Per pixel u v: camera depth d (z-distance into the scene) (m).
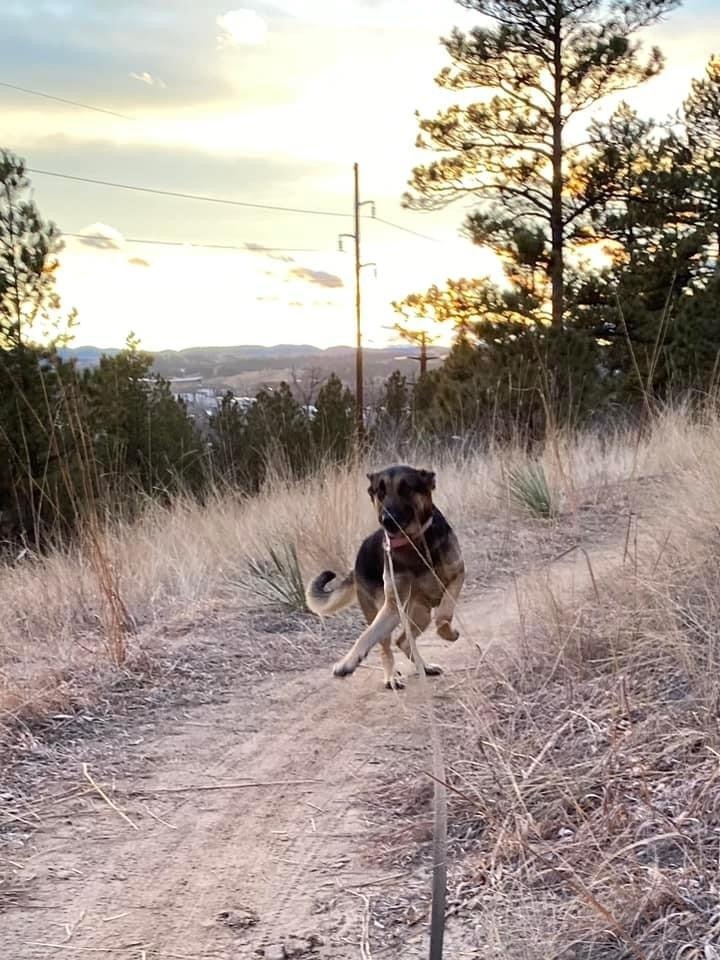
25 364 13.22
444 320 25.22
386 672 6.05
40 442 12.37
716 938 2.92
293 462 12.79
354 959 3.25
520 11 23.62
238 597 8.12
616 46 23.06
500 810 3.98
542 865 3.55
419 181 25.84
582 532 9.10
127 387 18.30
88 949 3.37
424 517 5.77
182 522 10.08
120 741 5.30
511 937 3.17
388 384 25.08
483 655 5.64
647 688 4.71
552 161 25.06
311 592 6.62
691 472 7.73
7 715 5.34
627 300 22.69
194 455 15.37
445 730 5.11
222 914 3.58
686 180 23.62
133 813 4.44
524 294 23.88
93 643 6.80
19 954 3.35
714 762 3.81
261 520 9.89
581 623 5.56
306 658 6.80
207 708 5.82
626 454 11.94
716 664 4.42
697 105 26.95
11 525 11.86
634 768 4.00
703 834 3.42
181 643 6.90
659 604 5.09
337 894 3.68
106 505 9.72
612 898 3.20
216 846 4.11
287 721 5.56
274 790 4.64
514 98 24.97
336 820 4.29
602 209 24.66
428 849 3.96
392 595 5.62
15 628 7.15
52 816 4.41
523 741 4.52
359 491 10.02
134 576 8.34
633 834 3.55
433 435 14.75
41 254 14.27
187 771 4.90
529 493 10.08
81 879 3.86
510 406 13.72
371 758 4.94
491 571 8.51
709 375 15.71
